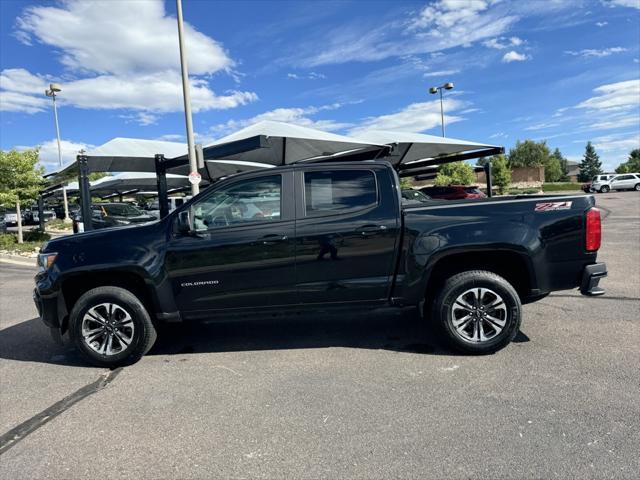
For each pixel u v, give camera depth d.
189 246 4.35
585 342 4.49
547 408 3.24
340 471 2.62
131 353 4.42
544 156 84.62
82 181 10.27
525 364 4.03
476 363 4.11
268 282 4.38
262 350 4.73
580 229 4.17
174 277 4.38
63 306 4.47
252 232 4.35
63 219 35.56
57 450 2.97
